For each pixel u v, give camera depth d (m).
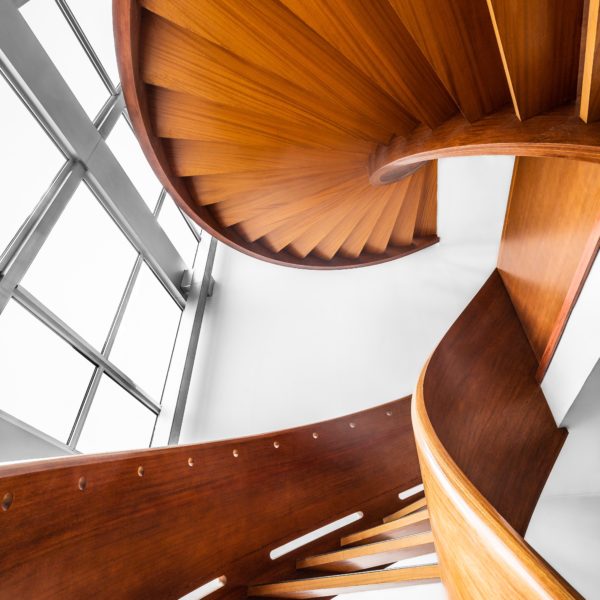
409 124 2.93
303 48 2.46
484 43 1.96
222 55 2.55
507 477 2.44
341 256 5.14
